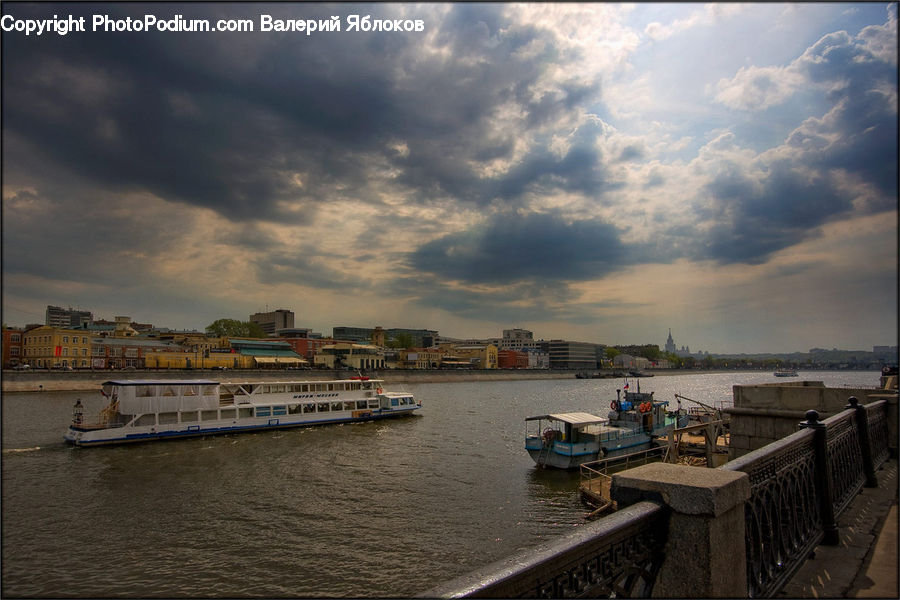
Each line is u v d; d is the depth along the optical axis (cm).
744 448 1691
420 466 3588
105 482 3119
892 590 594
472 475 3331
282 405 5312
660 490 432
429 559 2055
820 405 1552
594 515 2480
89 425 4359
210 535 2273
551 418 3597
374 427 5462
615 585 383
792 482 689
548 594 336
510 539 2258
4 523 2383
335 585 1838
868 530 812
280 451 4122
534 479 3228
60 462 3650
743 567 453
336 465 3619
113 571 1920
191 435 4678
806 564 681
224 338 13488
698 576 405
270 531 2327
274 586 1827
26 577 1858
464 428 5406
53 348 10156
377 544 2189
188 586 1819
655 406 3991
